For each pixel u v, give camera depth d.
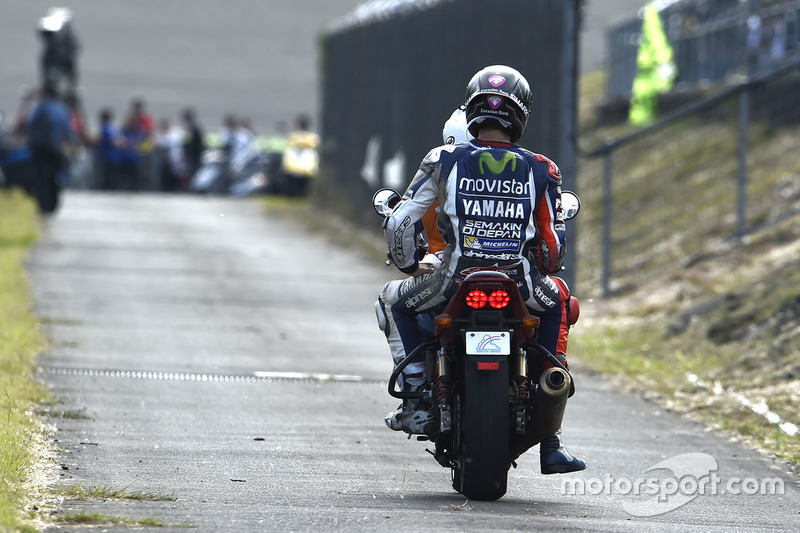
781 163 56.59
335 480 21.45
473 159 19.66
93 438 23.86
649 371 35.66
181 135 140.88
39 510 17.34
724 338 37.97
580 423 28.73
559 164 50.34
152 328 41.06
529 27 52.97
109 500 18.67
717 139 63.88
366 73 78.75
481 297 18.84
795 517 20.17
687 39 78.00
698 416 29.98
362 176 79.62
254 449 23.83
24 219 73.62
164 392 29.84
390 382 20.30
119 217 83.88
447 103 63.09
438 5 64.62
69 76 114.94
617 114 84.94
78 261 59.91
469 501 19.94
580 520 18.86
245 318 44.97
